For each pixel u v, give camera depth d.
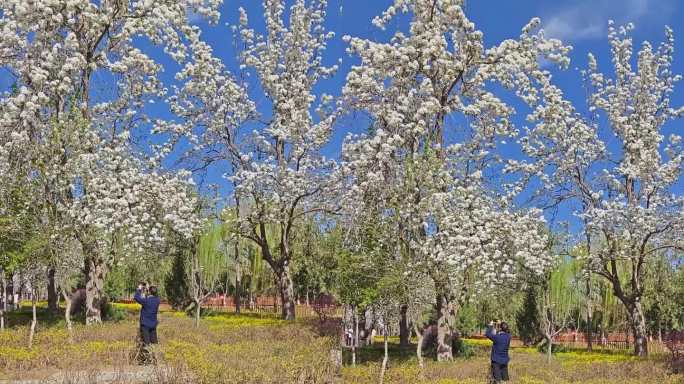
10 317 23.89
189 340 19.14
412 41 20.61
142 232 21.05
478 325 31.17
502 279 20.70
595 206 25.41
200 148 24.86
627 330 31.62
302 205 25.92
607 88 26.92
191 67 23.80
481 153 21.14
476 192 20.81
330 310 26.83
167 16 21.55
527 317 30.31
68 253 18.34
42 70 17.80
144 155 23.08
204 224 24.86
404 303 17.36
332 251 22.23
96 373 12.55
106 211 19.12
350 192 19.86
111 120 21.81
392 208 18.61
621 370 19.08
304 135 24.55
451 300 20.73
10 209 17.80
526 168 25.14
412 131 19.94
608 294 31.05
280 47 26.67
